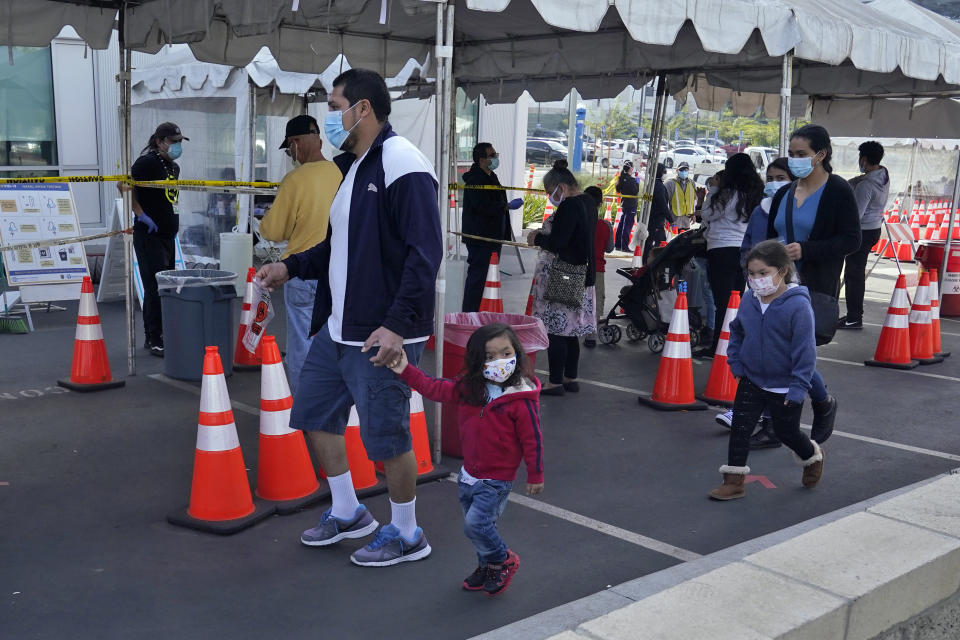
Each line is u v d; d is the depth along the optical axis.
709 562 3.84
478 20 8.59
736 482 4.83
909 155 18.03
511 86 10.70
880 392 7.47
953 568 3.36
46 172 12.02
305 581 3.70
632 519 4.53
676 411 6.57
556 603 3.57
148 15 6.82
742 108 10.97
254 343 4.50
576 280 6.62
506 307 11.15
